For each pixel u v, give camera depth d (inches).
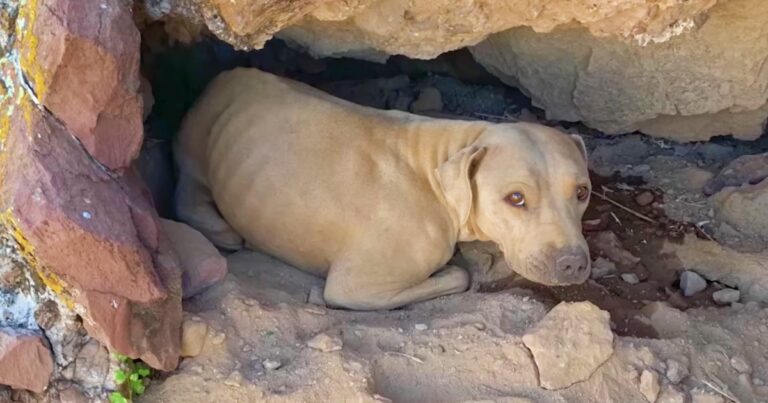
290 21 57.0
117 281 50.4
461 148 62.9
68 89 49.6
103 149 51.3
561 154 59.4
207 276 57.2
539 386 53.8
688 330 58.8
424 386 53.9
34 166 49.1
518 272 59.1
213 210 65.6
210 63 73.2
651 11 57.5
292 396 52.0
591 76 71.7
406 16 59.2
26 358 51.1
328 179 61.6
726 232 67.6
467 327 56.2
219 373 53.4
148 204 54.2
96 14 49.6
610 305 61.2
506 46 73.3
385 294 60.2
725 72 68.5
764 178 69.3
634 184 72.8
